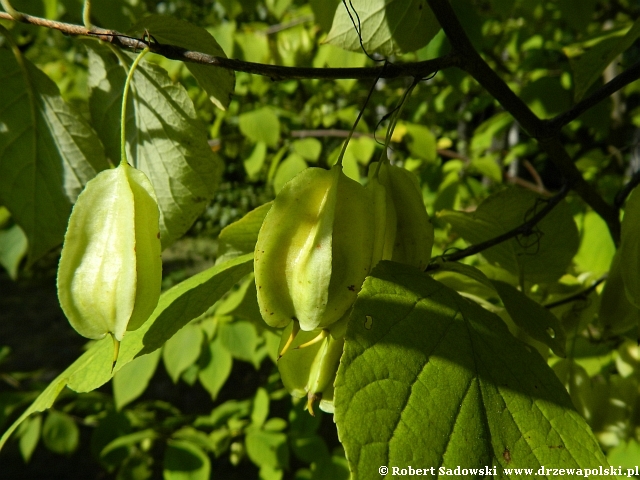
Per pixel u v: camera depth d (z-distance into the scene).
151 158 0.21
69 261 0.15
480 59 0.18
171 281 0.81
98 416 0.51
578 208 0.39
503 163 0.61
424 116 0.60
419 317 0.13
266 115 0.48
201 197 0.22
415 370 0.13
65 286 0.15
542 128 0.19
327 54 0.42
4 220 0.40
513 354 0.14
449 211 0.23
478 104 0.55
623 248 0.16
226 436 0.48
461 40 0.17
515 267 0.25
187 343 0.39
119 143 0.22
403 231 0.16
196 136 0.21
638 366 0.28
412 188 0.16
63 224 0.23
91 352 0.18
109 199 0.15
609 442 0.27
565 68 0.39
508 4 0.34
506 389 0.13
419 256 0.16
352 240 0.14
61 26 0.17
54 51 0.91
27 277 1.73
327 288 0.14
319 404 0.16
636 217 0.16
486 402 0.13
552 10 0.50
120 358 0.17
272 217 0.15
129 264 0.14
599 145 0.59
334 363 0.15
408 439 0.12
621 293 0.18
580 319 0.24
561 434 0.13
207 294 0.17
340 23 0.22
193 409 0.95
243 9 0.33
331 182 0.15
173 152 0.21
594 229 0.34
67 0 0.30
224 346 0.39
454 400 0.12
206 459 0.42
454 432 0.12
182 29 0.19
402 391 0.12
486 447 0.12
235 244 0.20
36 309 1.48
